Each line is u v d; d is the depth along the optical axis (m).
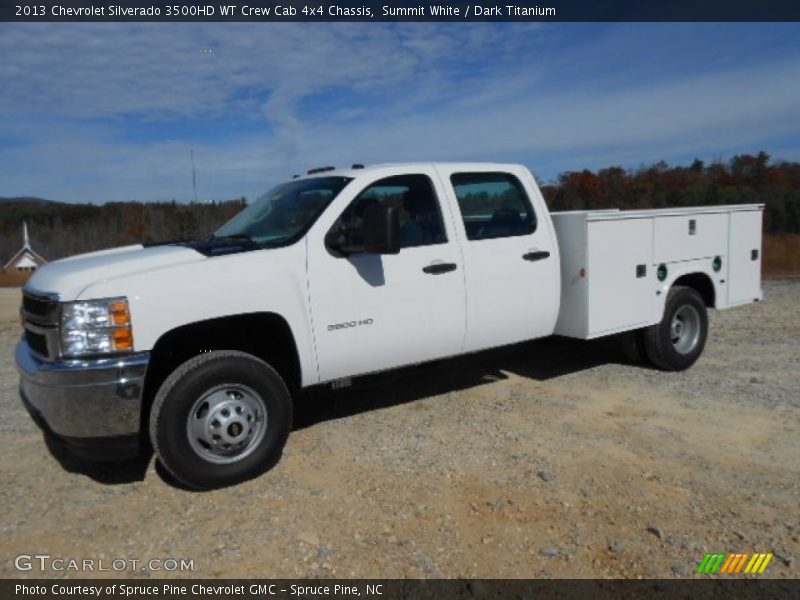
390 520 3.77
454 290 5.18
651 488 4.06
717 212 6.78
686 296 6.55
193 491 4.23
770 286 13.86
